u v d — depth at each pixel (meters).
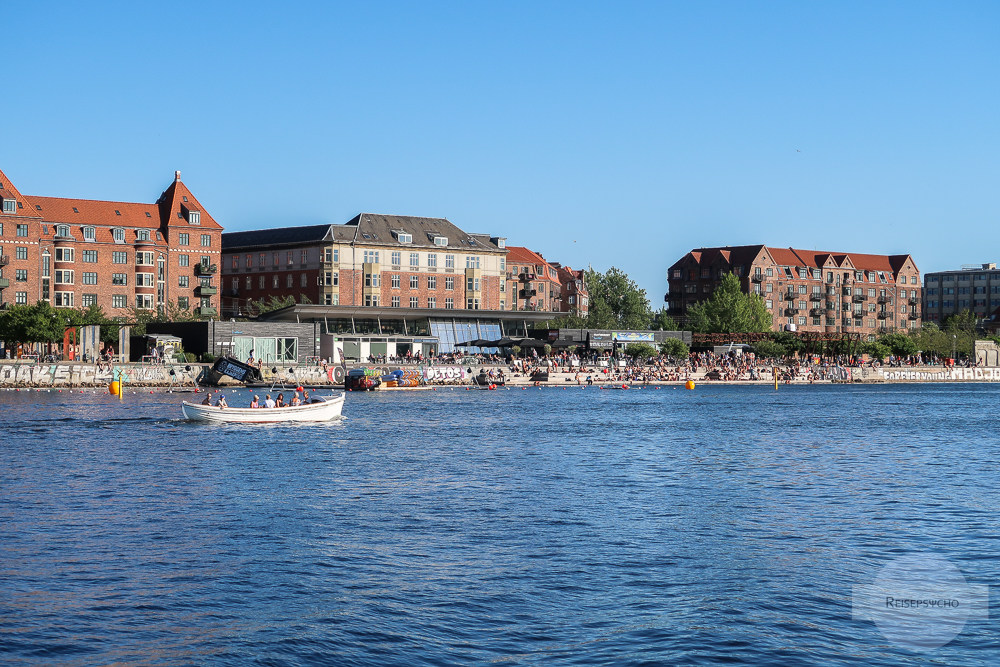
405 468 52.84
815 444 67.75
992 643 24.78
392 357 146.38
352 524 37.47
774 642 24.80
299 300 166.00
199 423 75.31
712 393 133.00
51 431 69.44
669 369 152.38
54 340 124.12
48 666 22.89
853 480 50.25
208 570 30.45
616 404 106.88
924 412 100.75
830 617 26.67
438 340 154.75
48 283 146.00
